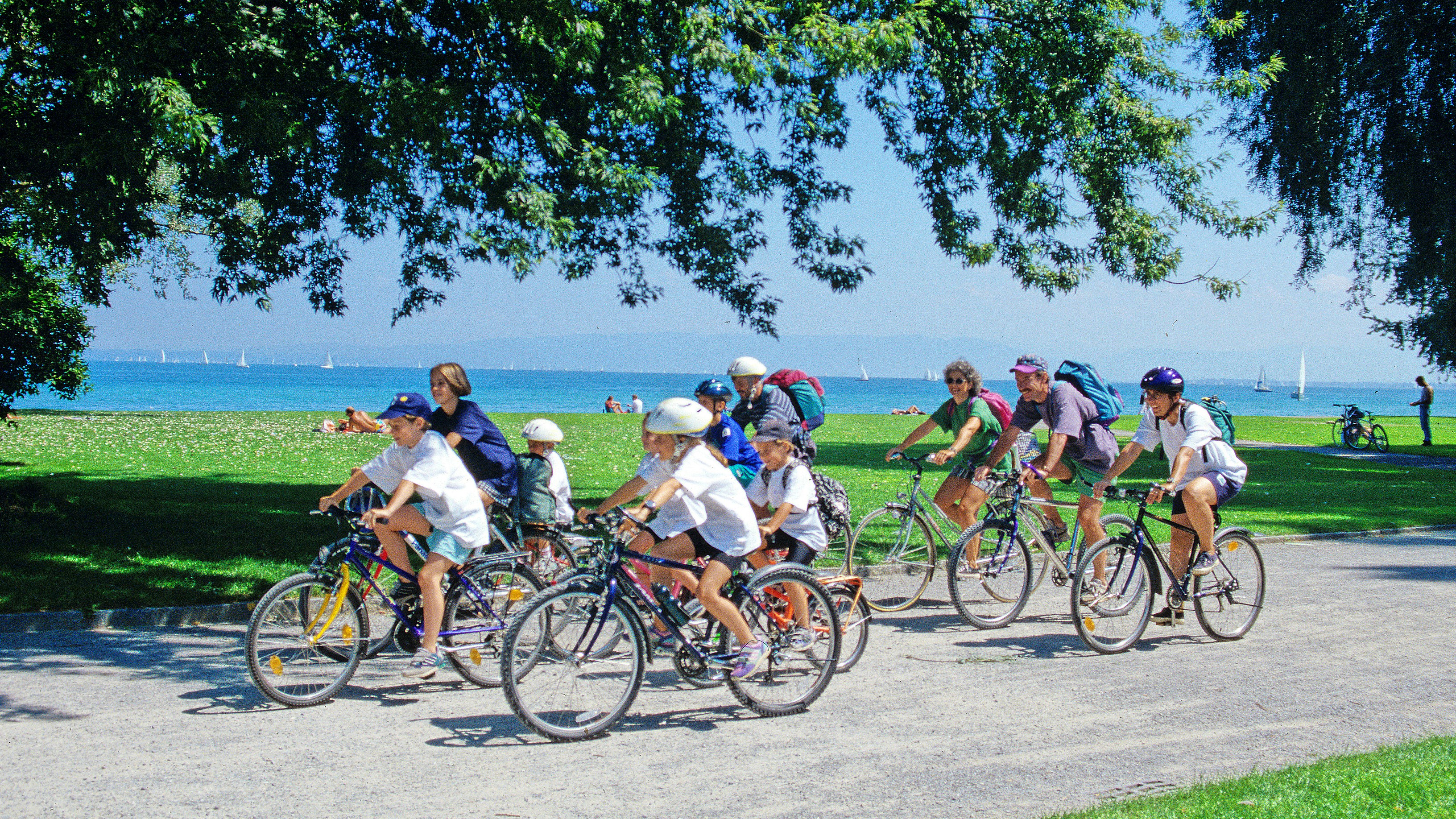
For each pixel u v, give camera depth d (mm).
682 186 10414
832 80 11039
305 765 4406
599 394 103062
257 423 27188
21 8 7848
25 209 8867
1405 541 11633
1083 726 5066
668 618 5133
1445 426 43000
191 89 8164
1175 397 6793
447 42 9461
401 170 9398
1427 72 19594
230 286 10852
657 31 9578
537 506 6895
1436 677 6020
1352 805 3717
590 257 11375
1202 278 11867
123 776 4242
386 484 5664
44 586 7488
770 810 3965
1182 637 7078
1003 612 7406
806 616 5375
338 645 5422
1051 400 7336
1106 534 6777
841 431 29797
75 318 13773
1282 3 19375
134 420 27609
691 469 4988
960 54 11641
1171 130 10961
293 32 8461
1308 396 192000
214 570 8375
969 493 7551
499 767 4422
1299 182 20203
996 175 11867
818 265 12148
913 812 3947
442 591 5414
